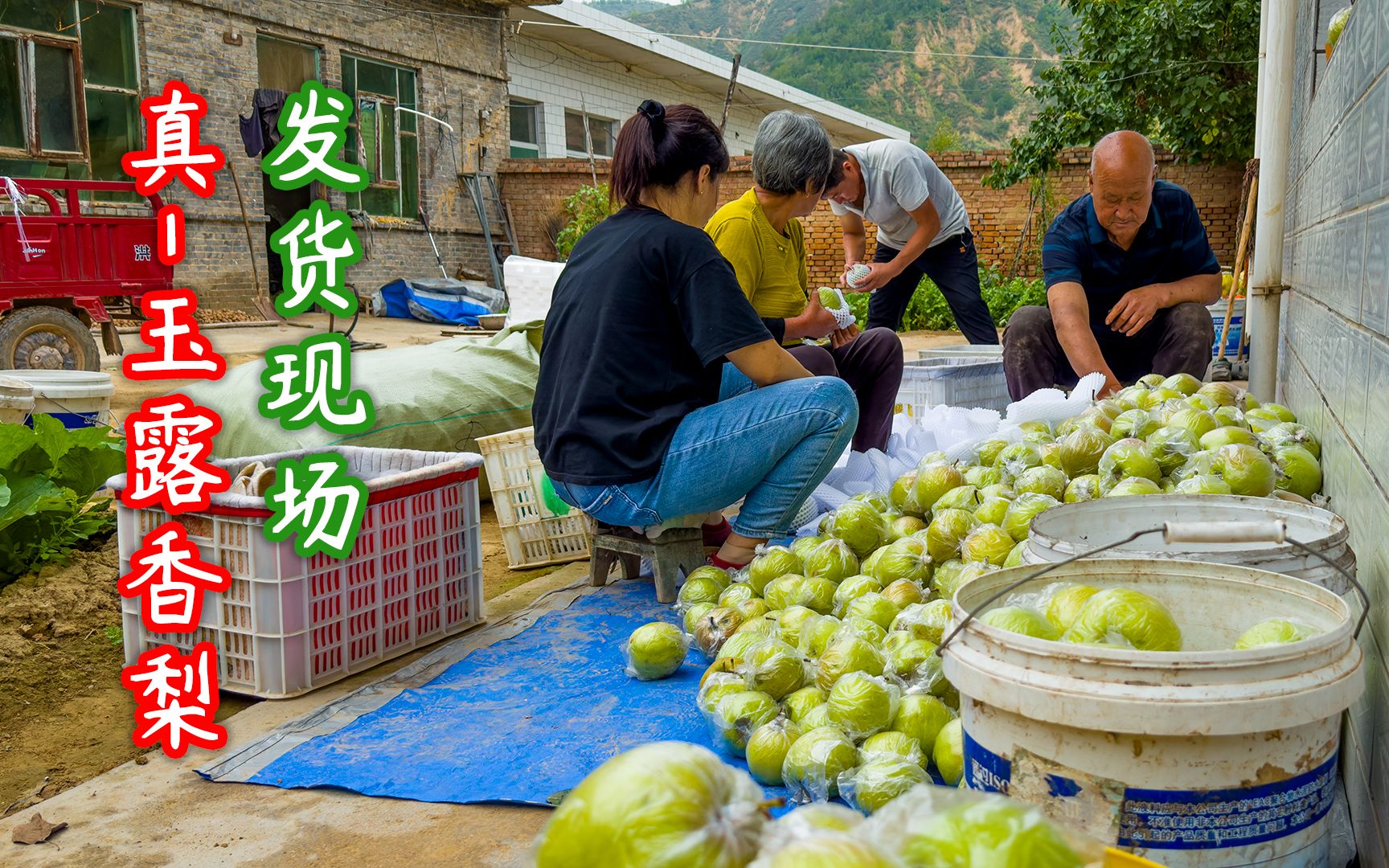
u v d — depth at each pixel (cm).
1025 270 1797
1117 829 138
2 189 1262
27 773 253
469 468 338
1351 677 140
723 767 112
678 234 317
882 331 442
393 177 1841
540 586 390
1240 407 351
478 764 237
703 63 2447
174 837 214
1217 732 133
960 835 103
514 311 682
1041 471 305
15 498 405
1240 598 175
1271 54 488
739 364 321
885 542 314
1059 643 142
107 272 970
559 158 2166
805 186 381
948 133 3238
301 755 245
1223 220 1595
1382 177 189
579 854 104
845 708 215
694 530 353
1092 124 1494
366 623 306
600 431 322
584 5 2073
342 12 1705
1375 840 167
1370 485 200
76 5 1399
